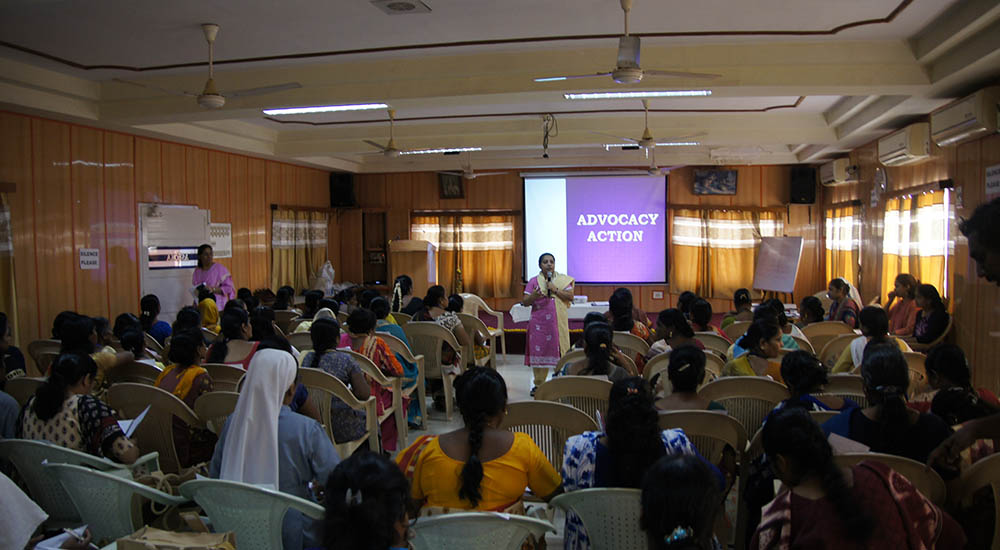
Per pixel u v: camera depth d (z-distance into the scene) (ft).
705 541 4.77
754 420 11.27
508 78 18.57
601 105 25.27
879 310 13.67
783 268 34.14
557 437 10.47
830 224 34.50
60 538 7.38
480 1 14.20
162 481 8.82
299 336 16.92
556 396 11.73
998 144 17.42
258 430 7.88
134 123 22.50
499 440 7.21
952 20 15.21
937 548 5.94
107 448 9.10
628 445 6.81
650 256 37.58
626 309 17.88
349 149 31.22
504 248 39.17
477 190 39.45
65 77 20.20
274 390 8.00
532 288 21.85
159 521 9.11
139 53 17.88
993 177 17.70
